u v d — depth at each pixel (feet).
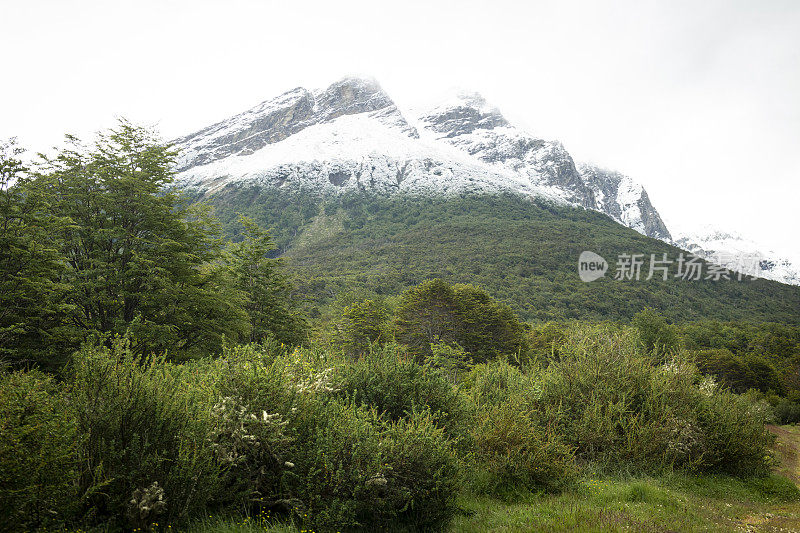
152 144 56.13
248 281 68.74
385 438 16.60
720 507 21.06
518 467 22.07
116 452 12.75
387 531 15.23
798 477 32.73
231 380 16.37
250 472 15.08
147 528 12.35
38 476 11.10
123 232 48.19
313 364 20.54
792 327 219.61
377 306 119.24
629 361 32.01
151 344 43.06
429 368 24.52
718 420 29.96
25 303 38.78
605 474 25.27
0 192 36.35
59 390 13.62
